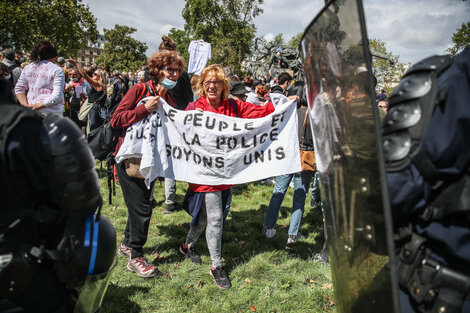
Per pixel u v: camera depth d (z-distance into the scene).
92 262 1.22
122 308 2.45
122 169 2.68
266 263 3.19
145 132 2.58
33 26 28.33
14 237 1.03
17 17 25.48
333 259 1.25
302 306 2.62
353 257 1.08
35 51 3.92
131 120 2.54
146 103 2.58
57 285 1.18
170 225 4.00
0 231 1.01
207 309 2.52
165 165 2.71
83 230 1.17
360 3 0.92
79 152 1.08
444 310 0.94
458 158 0.91
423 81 0.97
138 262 2.83
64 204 1.08
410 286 0.99
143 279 2.81
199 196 2.79
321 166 1.33
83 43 32.75
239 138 2.89
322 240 3.90
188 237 3.12
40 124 1.08
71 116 6.96
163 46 3.37
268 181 6.27
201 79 2.89
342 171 1.12
